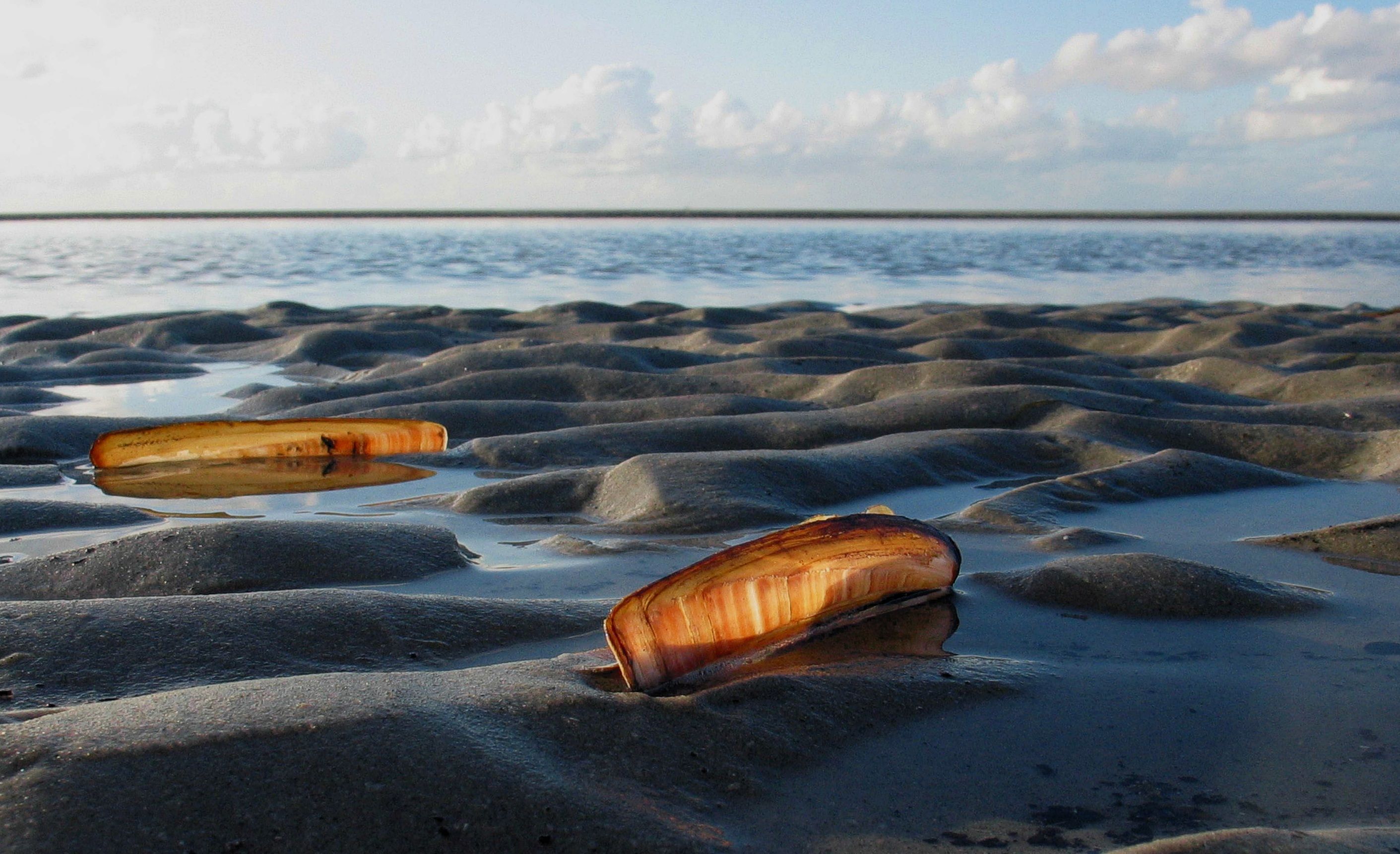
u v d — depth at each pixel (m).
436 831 1.85
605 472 4.91
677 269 27.17
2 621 2.80
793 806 2.05
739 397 7.26
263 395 7.93
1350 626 3.10
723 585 2.66
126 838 1.77
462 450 5.91
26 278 23.42
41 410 7.87
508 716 2.20
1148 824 2.02
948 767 2.22
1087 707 2.52
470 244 41.88
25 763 1.90
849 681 2.55
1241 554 3.92
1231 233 60.44
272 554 3.58
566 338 12.08
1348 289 21.88
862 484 5.02
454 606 3.08
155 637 2.76
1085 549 3.95
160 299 19.14
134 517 4.52
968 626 3.07
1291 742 2.35
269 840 1.80
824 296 20.36
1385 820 2.03
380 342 11.53
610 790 2.01
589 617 3.13
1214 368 9.12
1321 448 5.81
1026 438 5.84
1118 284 23.03
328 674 2.42
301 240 46.12
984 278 24.86
